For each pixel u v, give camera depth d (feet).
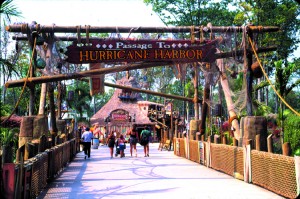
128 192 32.68
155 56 43.55
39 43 42.16
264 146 40.60
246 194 31.07
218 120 96.73
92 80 52.16
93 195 31.42
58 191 33.53
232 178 41.09
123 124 179.52
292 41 123.75
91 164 59.06
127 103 188.44
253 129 40.73
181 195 30.89
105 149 108.68
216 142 49.73
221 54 44.96
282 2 119.14
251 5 119.24
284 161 29.22
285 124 59.16
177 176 43.14
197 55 44.32
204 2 133.08
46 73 44.39
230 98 50.75
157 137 180.86
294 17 120.37
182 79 48.34
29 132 42.83
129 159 68.39
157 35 44.04
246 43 45.50
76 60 42.88
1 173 20.38
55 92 94.73
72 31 42.55
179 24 134.51
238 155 40.16
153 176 43.29
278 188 30.48
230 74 50.29
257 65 44.52
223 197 29.84
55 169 42.65
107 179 41.22
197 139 60.34
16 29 41.88
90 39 43.04
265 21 118.73
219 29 44.78
